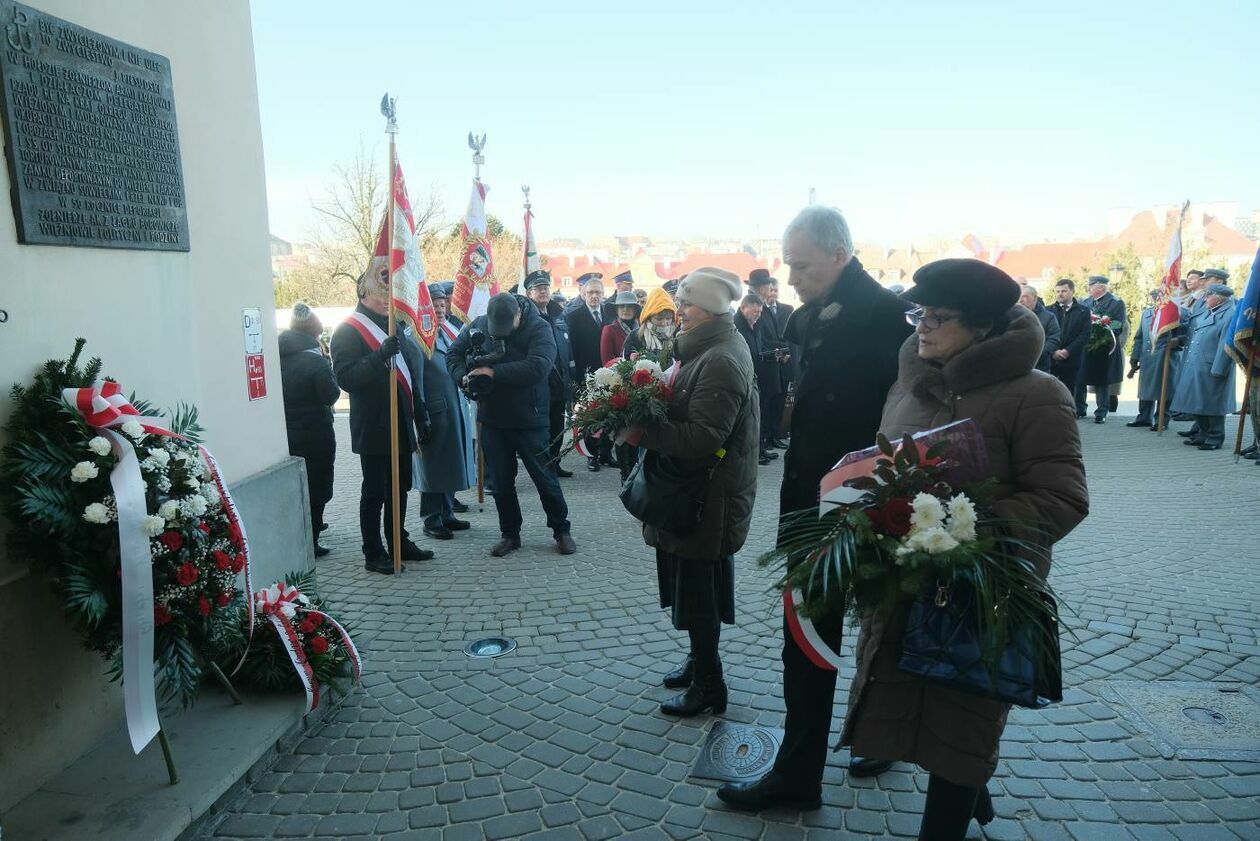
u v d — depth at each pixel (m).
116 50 2.95
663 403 2.96
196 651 2.81
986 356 1.96
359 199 22.03
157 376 3.20
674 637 4.10
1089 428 11.15
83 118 2.80
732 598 3.32
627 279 8.85
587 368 9.05
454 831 2.58
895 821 2.57
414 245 5.20
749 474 3.13
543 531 6.24
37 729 2.64
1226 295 8.91
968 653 1.86
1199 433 9.79
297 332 5.70
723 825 2.57
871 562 1.88
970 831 2.49
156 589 2.58
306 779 2.89
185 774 2.70
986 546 1.77
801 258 2.45
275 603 3.28
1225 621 4.11
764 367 9.11
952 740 1.96
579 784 2.82
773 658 3.83
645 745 3.06
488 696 3.50
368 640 4.14
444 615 4.46
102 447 2.44
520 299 5.46
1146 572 4.89
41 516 2.35
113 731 2.97
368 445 5.19
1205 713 3.18
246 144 3.81
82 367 2.82
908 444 1.89
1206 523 6.00
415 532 6.37
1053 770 2.81
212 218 3.56
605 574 5.12
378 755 3.05
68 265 2.77
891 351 2.42
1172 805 2.61
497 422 5.42
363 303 5.31
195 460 2.76
